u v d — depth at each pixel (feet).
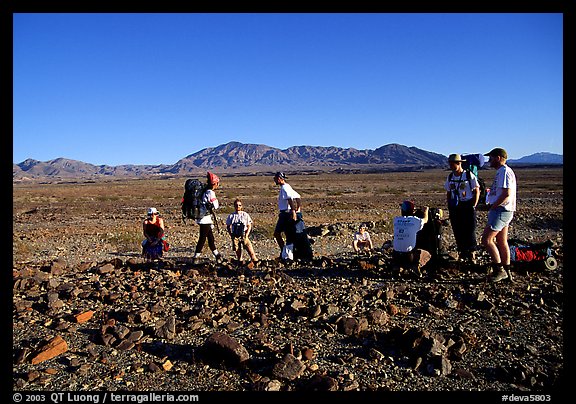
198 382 12.94
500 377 13.16
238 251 30.76
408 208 24.64
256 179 443.32
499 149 20.67
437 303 19.07
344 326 16.28
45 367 13.89
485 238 21.09
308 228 56.49
